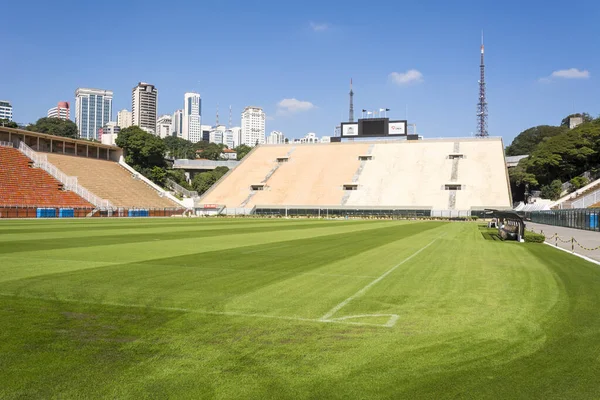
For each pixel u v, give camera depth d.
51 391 6.67
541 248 29.92
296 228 50.69
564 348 8.87
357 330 9.95
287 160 132.50
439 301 12.93
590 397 6.74
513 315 11.38
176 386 6.89
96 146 114.88
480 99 165.25
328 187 115.00
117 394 6.60
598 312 11.76
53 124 162.12
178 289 14.14
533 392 6.89
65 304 11.95
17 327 9.79
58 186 87.31
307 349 8.64
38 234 36.31
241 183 122.56
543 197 105.19
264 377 7.28
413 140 130.88
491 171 111.06
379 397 6.63
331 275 17.28
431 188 108.25
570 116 175.62
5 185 77.88
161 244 29.08
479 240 36.19
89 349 8.46
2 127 90.25
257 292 13.85
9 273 16.80
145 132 123.31
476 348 8.82
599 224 50.25
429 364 7.95
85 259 21.09
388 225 61.66
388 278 16.75
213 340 9.09
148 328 9.85
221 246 28.25
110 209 86.12
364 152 129.62
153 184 112.50
